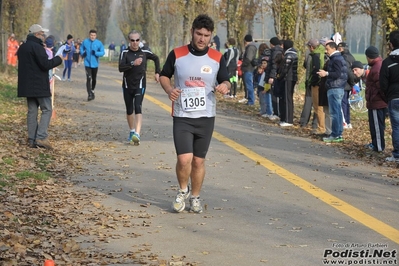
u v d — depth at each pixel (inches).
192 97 421.4
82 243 363.3
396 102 632.4
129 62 701.3
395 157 638.5
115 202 459.5
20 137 700.7
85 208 439.8
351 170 589.6
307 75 848.9
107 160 613.6
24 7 2466.8
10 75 1611.7
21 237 356.8
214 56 423.5
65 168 571.5
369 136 812.0
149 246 360.2
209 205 455.2
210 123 426.9
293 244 364.2
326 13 1486.2
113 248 355.6
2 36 1627.7
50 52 794.8
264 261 334.3
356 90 1145.4
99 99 1162.6
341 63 746.8
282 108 881.5
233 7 1689.2
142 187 508.4
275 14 1450.5
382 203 467.5
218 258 339.0
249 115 1009.5
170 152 659.4
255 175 556.4
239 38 1699.1
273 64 890.7
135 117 698.8
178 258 337.7
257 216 426.0
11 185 486.0
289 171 575.2
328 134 791.1
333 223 409.7
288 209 444.5
